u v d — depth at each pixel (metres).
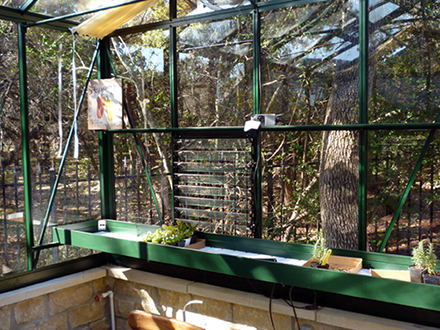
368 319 2.88
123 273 4.06
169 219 4.16
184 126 4.03
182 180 4.05
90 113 4.22
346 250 3.25
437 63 2.90
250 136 3.63
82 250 4.23
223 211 3.82
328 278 2.68
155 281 3.83
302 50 3.40
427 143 2.97
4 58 3.68
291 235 3.60
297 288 3.22
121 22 3.97
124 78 4.34
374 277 2.52
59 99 3.95
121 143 4.41
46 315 3.80
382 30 3.08
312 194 3.50
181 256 3.29
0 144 3.66
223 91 3.79
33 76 3.89
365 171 3.20
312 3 3.33
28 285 3.78
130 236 4.23
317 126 3.30
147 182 4.28
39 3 3.80
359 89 3.16
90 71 4.22
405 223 3.10
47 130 4.02
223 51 3.76
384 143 3.14
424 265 2.70
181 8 3.95
